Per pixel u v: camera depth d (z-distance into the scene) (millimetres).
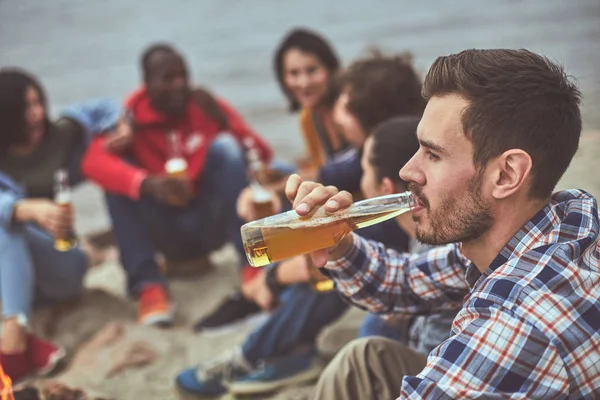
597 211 1422
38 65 9211
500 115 1306
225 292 3611
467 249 1436
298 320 2672
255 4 11266
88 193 5492
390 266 1803
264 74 7605
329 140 3287
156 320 3281
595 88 4480
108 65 8875
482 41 6953
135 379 2891
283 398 2646
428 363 1316
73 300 3486
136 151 3615
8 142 3428
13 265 2979
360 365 1720
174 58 3539
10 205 2996
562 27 6934
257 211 2973
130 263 3447
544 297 1264
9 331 2932
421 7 9227
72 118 3623
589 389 1265
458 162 1346
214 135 3594
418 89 2523
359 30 8406
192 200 3580
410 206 1575
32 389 1944
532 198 1358
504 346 1250
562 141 1328
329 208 1541
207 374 2729
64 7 13039
